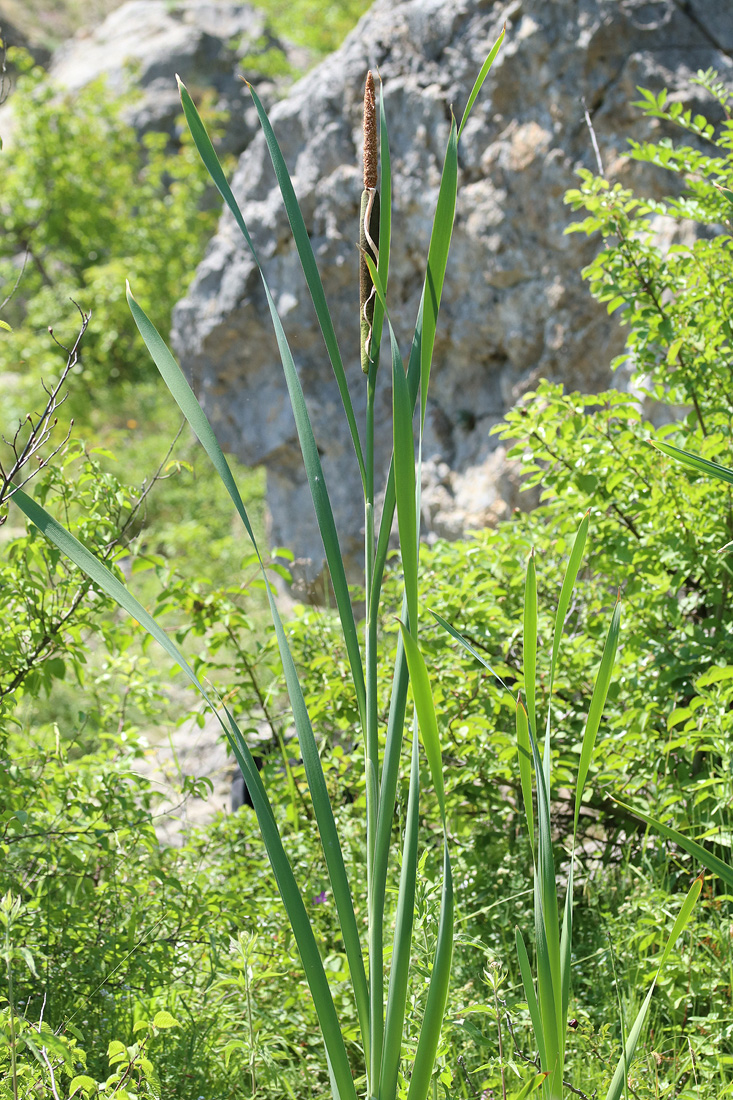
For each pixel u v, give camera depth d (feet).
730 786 11.74
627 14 21.36
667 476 12.90
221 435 33.68
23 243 65.46
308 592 21.13
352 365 29.60
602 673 9.30
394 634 16.16
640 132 21.06
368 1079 9.33
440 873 12.19
